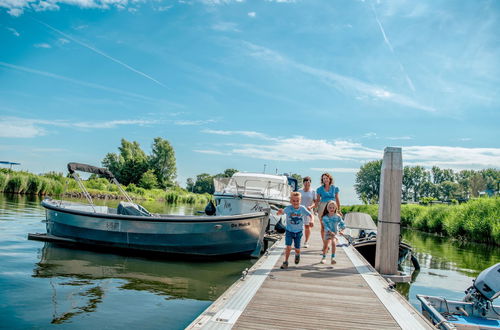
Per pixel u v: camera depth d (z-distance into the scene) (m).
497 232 18.08
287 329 3.99
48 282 7.40
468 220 20.94
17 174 32.56
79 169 11.77
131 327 5.36
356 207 55.09
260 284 5.84
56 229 12.25
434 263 12.76
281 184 15.12
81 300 6.41
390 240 7.89
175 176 90.75
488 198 21.91
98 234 11.40
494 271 5.79
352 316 4.52
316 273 6.87
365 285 6.08
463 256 14.61
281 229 14.05
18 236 12.45
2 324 5.20
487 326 5.29
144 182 75.25
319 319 4.36
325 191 8.72
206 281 8.41
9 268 8.32
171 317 5.86
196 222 10.58
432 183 135.50
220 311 4.43
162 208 34.78
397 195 7.92
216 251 11.12
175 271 9.25
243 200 14.05
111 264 9.56
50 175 38.91
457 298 8.06
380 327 4.17
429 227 27.03
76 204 13.79
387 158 8.02
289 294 5.36
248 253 11.70
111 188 51.56
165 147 89.06
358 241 11.80
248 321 4.16
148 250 11.14
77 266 9.04
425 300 5.74
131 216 10.98
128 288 7.36
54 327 5.20
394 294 5.52
